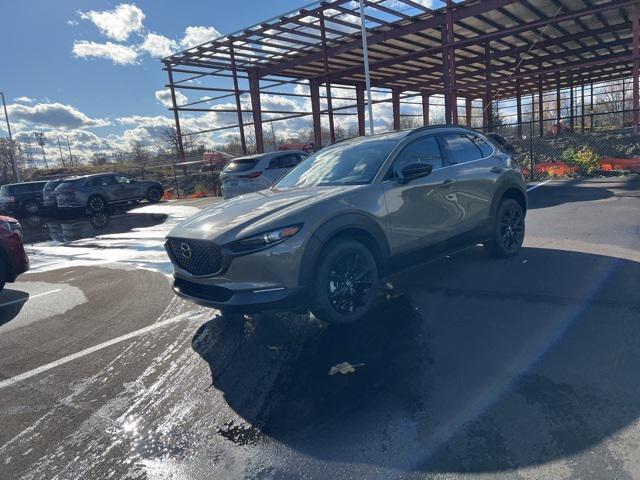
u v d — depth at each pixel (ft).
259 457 8.30
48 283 24.27
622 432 7.83
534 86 115.96
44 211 74.33
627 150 49.55
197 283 13.11
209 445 8.83
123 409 10.51
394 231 14.37
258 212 12.94
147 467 8.38
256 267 11.91
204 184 88.99
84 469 8.48
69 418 10.34
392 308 14.57
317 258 12.45
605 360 10.18
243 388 10.89
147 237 38.99
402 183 14.73
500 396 9.27
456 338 12.04
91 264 28.58
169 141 169.07
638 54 51.62
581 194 34.04
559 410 8.61
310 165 17.51
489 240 18.04
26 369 13.25
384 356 11.56
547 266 17.17
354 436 8.57
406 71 88.33
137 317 16.97
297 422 9.26
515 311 13.30
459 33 65.10
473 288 15.58
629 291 13.92
